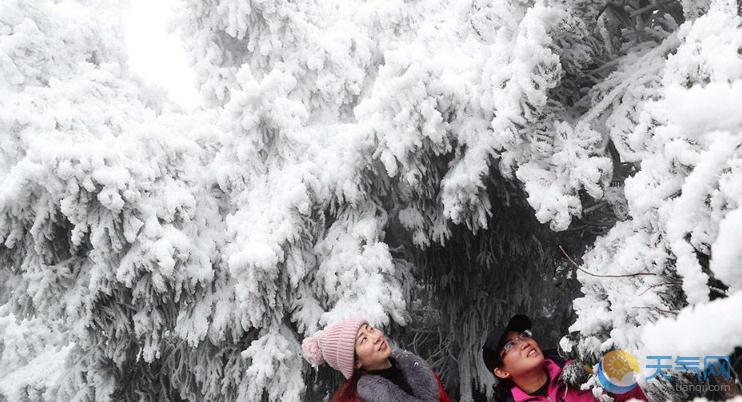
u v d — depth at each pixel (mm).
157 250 4273
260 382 4566
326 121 5867
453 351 6637
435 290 6004
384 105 4098
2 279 5160
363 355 2146
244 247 4438
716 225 1194
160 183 4633
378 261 4746
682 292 1960
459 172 4055
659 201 2002
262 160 4977
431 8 6277
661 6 3738
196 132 5293
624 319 2197
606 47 3762
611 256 2936
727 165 1119
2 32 5215
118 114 5094
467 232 5121
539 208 3264
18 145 4504
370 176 4695
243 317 4676
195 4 5945
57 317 4848
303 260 4801
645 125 2234
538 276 6039
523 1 3559
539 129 3355
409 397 2057
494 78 3283
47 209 4285
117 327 4773
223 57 6285
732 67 1686
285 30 5867
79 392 5871
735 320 534
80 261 4824
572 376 1973
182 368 5879
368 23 6242
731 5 1837
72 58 5598
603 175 3205
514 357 2049
